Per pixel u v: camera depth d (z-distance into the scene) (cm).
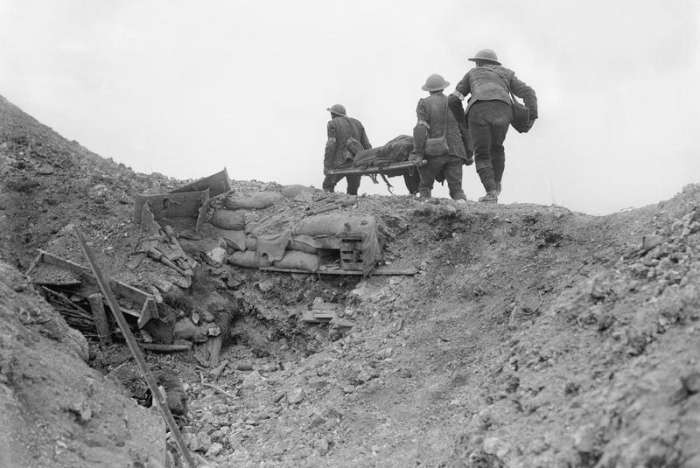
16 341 623
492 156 1077
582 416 450
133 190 1105
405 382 737
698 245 555
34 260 910
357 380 767
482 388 616
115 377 751
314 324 918
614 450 395
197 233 1032
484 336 752
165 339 891
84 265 917
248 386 849
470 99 1031
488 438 491
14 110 1248
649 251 609
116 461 565
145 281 916
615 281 568
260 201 1062
